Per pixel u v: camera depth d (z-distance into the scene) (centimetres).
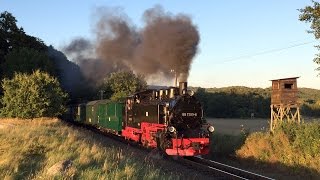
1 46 5947
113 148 2072
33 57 5422
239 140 2312
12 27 6038
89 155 1495
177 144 1980
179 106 2061
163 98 2239
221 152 2339
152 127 2206
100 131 3709
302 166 1820
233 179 1466
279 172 1830
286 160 1916
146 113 2342
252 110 7638
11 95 3656
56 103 3759
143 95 2564
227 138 2438
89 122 4206
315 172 1725
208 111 7800
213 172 1602
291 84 2480
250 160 2083
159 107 2134
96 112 3853
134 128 2584
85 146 1714
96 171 1207
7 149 1597
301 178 1689
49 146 1683
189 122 2070
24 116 3572
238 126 4566
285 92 2469
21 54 5372
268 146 2072
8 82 3725
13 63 5259
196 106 2100
